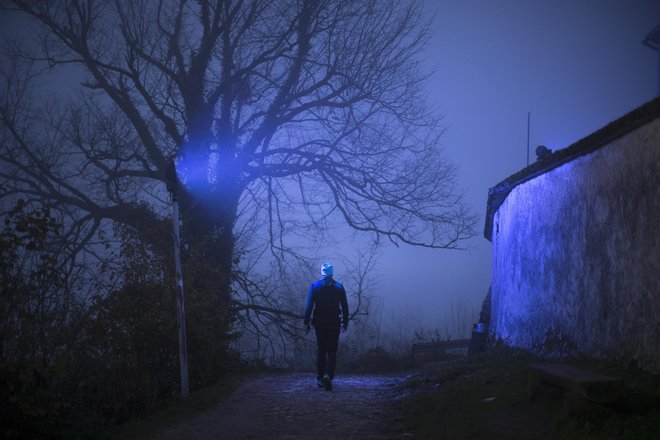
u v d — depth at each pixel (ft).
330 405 27.55
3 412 17.80
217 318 38.06
